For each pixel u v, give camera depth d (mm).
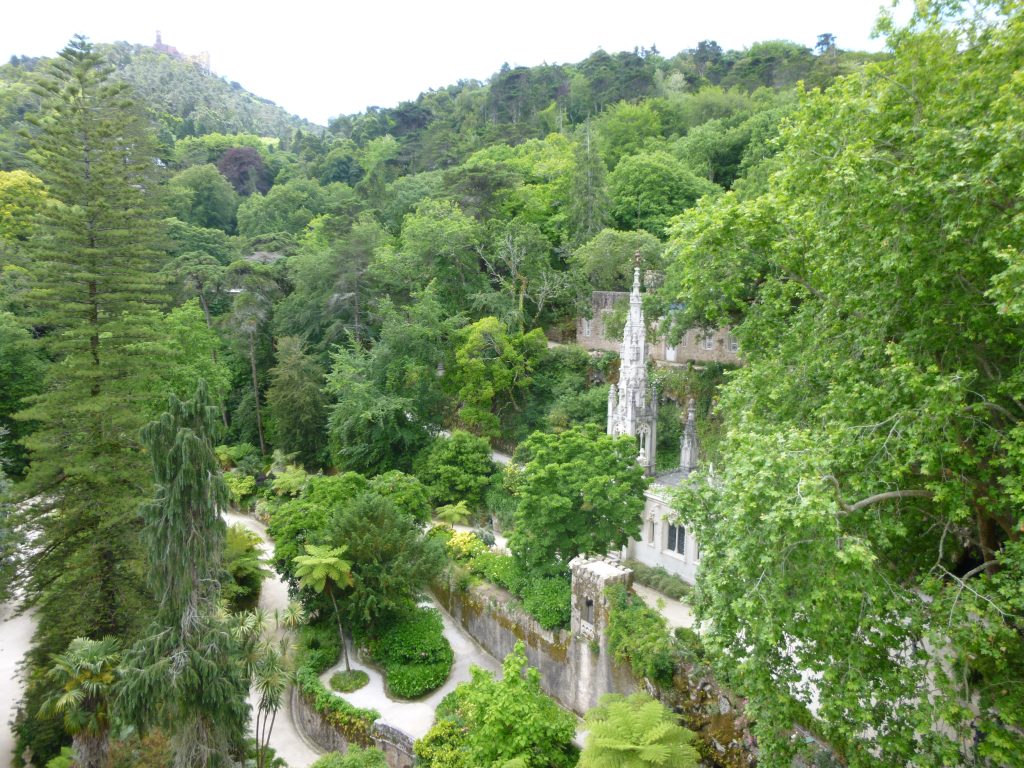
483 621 32562
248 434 63219
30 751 25062
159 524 20625
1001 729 12672
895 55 18391
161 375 34875
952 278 15766
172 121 153125
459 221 60688
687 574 31609
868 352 17312
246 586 38594
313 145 141250
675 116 92125
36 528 29438
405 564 31578
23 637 35688
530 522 29188
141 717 19766
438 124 122438
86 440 30469
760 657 14477
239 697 21594
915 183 15188
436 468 46000
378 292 63344
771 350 22234
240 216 99750
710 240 21828
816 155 19281
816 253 19531
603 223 66875
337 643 33156
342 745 26859
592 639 25703
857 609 14070
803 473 14133
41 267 30594
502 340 51281
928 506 17484
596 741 18594
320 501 37000
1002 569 16438
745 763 19469
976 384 16266
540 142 91000
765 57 110375
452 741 23641
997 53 15484
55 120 30984
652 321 47219
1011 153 13062
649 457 36375
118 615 28938
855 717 13539
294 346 59625
